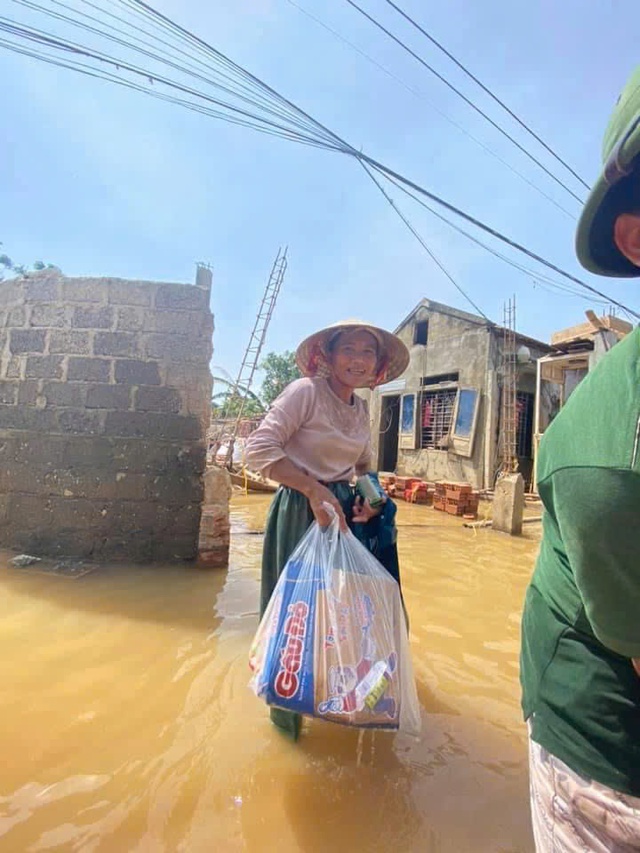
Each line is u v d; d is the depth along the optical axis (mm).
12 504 4520
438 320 14430
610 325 9625
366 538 2172
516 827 1616
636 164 803
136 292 4582
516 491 7340
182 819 1570
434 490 10812
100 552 4453
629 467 690
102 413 4531
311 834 1545
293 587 1851
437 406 14422
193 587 3920
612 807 807
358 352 2162
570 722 878
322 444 2121
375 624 1807
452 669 2771
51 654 2668
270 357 29234
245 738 2006
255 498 10094
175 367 4578
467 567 5195
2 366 4652
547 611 965
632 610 734
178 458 4543
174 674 2514
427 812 1666
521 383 13539
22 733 1969
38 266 24406
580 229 917
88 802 1617
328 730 2104
